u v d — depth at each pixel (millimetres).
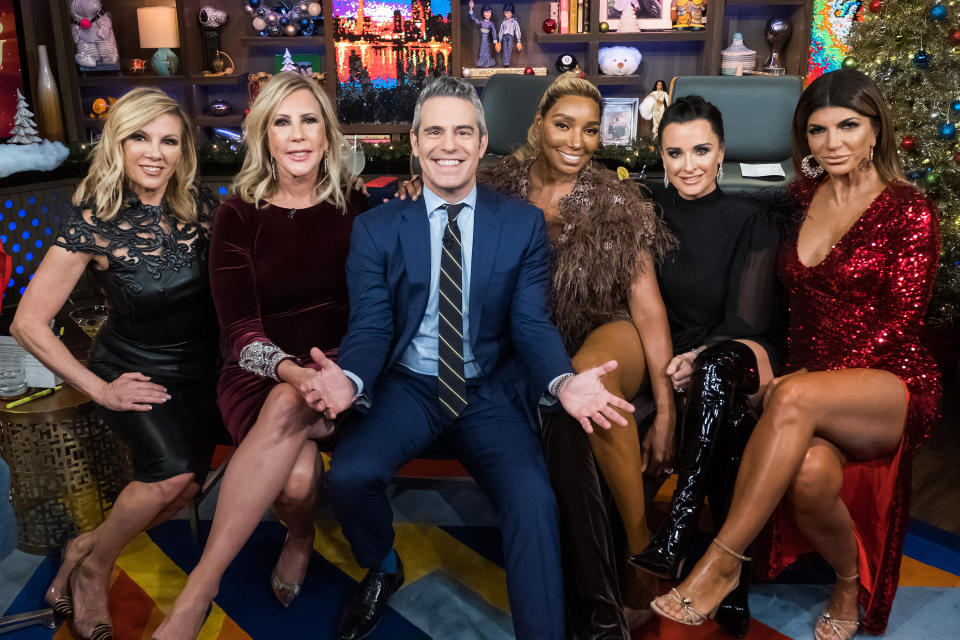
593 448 1933
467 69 5438
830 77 1966
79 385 1990
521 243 1953
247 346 1887
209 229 2150
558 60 5465
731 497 1955
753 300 2129
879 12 4367
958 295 4027
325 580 2176
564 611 1790
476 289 1939
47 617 1997
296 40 5441
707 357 1934
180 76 5414
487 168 2363
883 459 1907
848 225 1985
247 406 1959
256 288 2053
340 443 1888
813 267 2002
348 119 5531
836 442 1838
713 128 2094
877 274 1922
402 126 5461
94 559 1966
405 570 2213
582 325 2143
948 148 4125
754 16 5504
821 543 1888
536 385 1921
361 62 5457
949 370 3576
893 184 1958
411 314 1963
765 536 2027
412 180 2062
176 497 2004
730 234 2141
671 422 2059
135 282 2029
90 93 5617
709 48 5316
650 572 1807
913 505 2537
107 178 1988
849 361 1910
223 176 4988
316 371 1814
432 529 2404
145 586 2145
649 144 4793
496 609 2062
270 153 2076
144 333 2094
